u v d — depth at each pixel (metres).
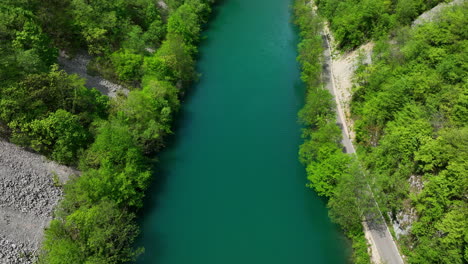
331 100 84.62
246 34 126.56
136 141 71.94
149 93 80.88
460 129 55.97
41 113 65.25
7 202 57.22
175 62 92.94
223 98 96.06
